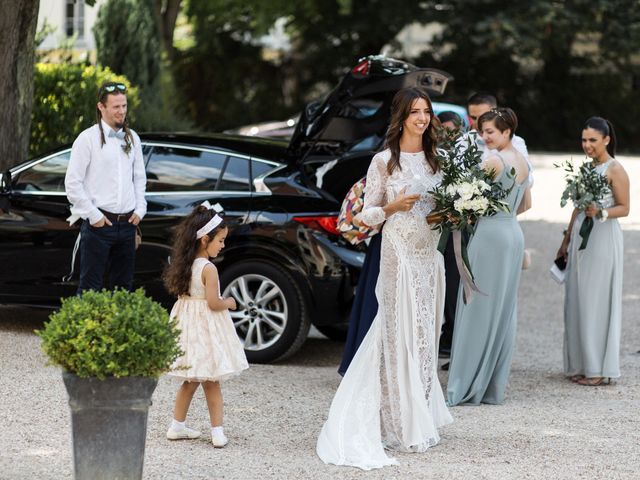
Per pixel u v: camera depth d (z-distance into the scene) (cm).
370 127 949
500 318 839
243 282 949
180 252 681
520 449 694
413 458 671
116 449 538
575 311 927
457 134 712
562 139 4578
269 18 3198
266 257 944
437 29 4750
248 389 845
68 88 1412
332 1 4038
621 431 746
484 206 686
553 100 4547
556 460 666
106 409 535
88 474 538
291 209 937
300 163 966
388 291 698
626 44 4241
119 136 886
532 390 894
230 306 684
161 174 977
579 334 923
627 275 1580
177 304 687
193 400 805
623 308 1338
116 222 883
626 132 4581
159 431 715
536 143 4566
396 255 698
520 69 4553
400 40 4772
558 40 4197
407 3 4034
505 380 842
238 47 4081
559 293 1463
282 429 731
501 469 643
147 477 606
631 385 917
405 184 700
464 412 808
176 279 677
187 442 691
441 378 924
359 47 4247
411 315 695
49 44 2392
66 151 1014
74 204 873
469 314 834
